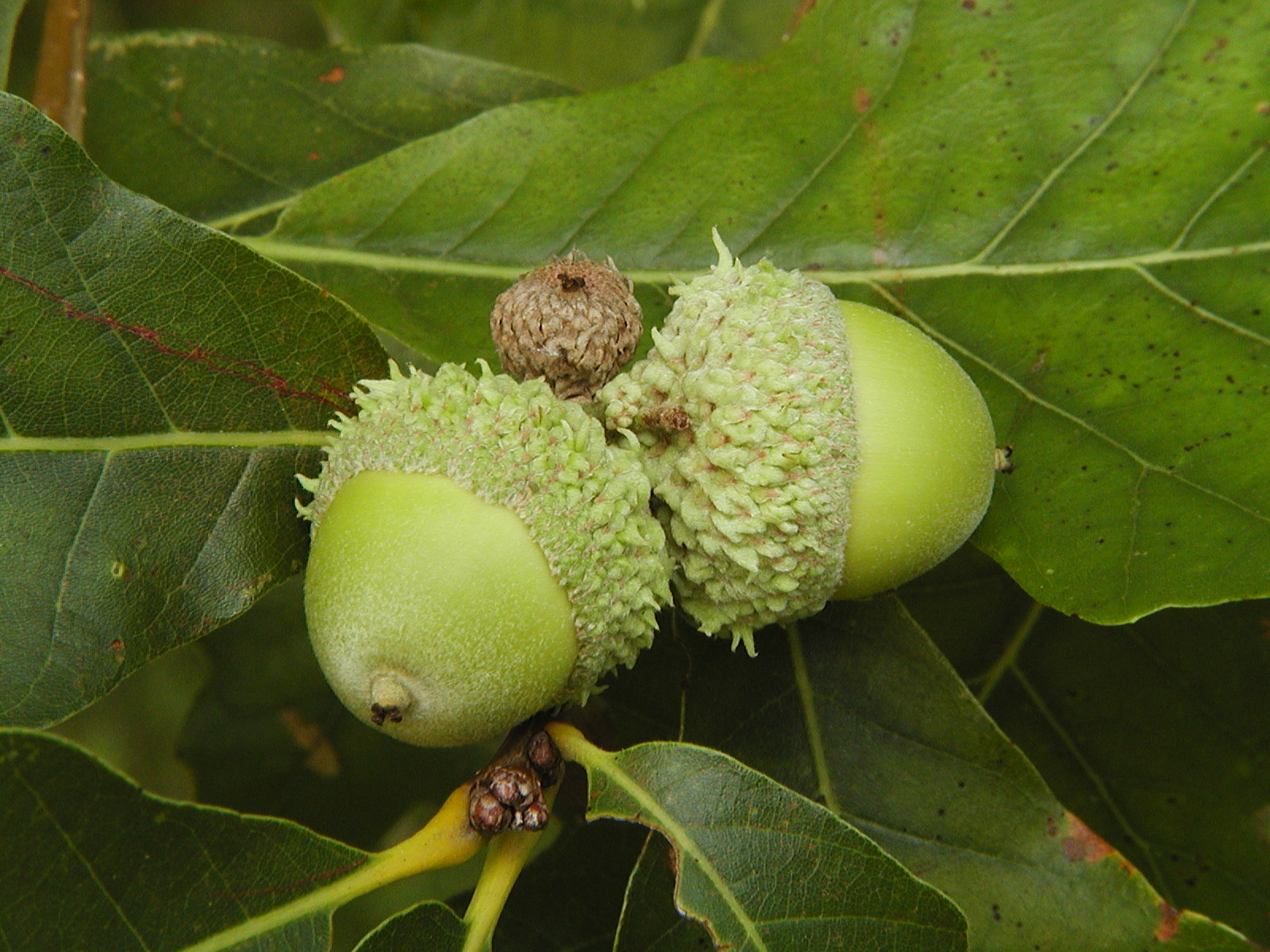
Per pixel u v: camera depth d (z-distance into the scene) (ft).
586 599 0.60
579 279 0.63
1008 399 0.68
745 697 0.67
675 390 0.63
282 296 0.65
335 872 0.62
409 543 0.59
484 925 0.62
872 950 0.62
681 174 0.70
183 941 0.60
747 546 0.62
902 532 0.63
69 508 0.64
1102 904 0.65
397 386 0.62
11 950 0.59
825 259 0.69
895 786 0.66
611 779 0.62
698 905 0.61
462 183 0.71
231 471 0.65
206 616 0.64
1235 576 0.65
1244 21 0.69
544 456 0.60
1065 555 0.66
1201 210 0.68
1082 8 0.70
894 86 0.70
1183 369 0.67
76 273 0.64
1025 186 0.69
